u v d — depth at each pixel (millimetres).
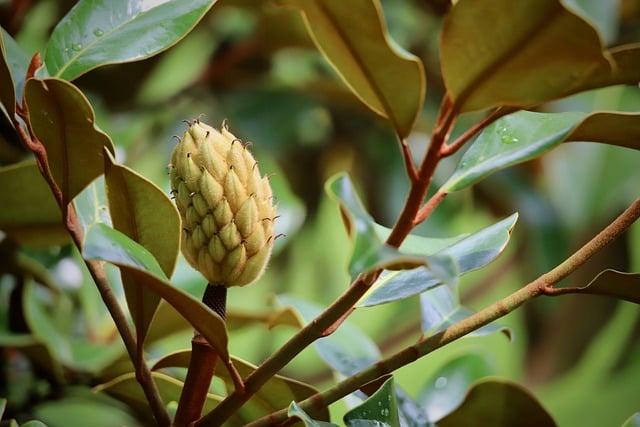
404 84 1072
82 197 1211
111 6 1176
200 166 1127
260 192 1141
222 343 1097
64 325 1523
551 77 1043
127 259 1062
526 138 1163
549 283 1145
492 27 1028
